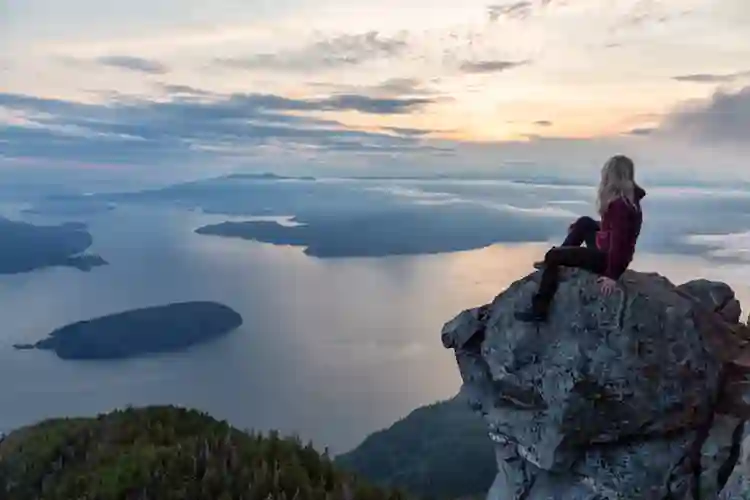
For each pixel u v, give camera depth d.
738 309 7.30
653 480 6.15
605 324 6.39
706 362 6.37
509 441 6.77
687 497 6.14
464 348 7.21
